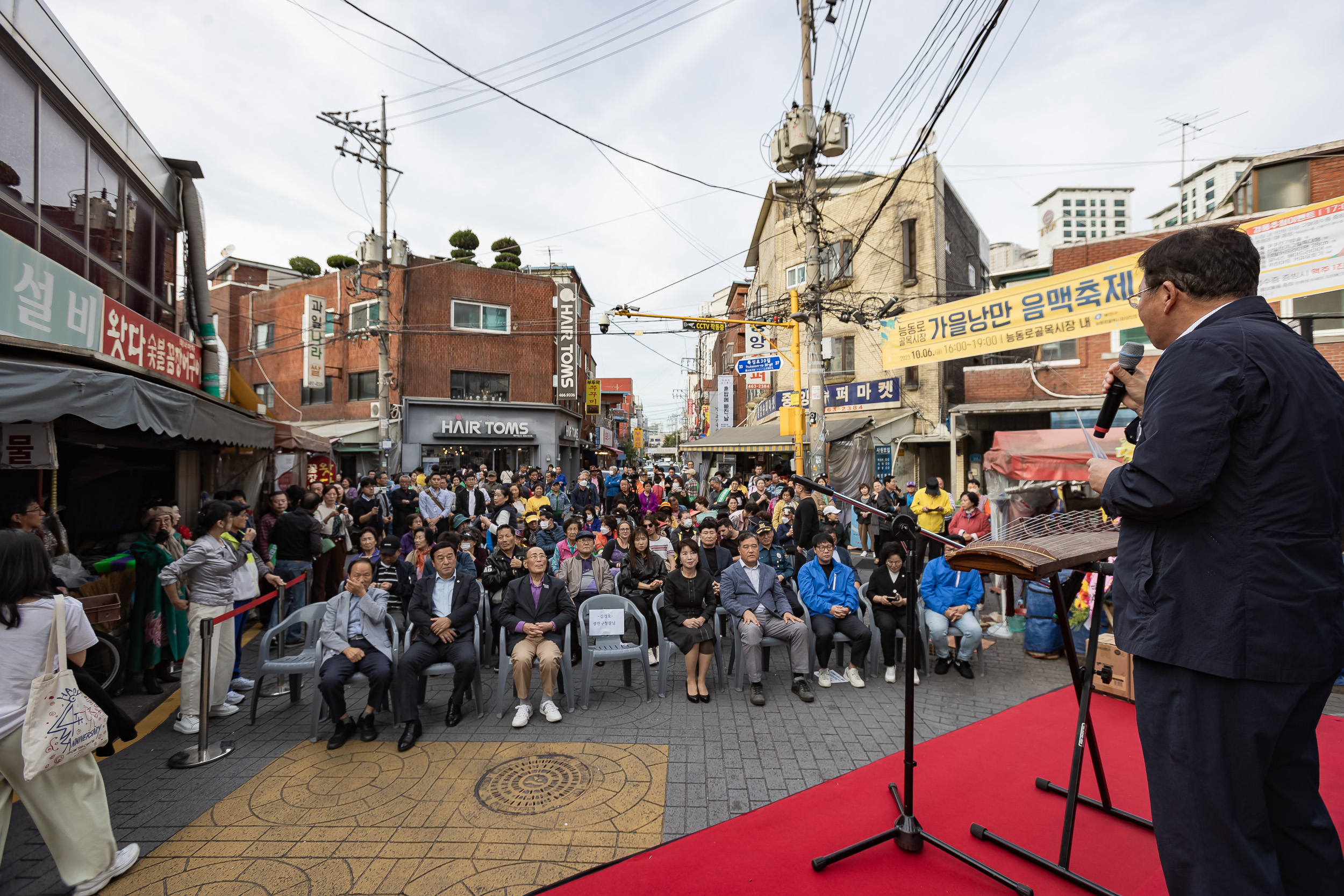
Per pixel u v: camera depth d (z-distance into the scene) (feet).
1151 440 5.59
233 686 18.04
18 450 16.76
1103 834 10.19
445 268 77.77
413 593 16.84
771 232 86.38
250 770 13.28
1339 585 5.32
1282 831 5.69
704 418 155.94
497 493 35.40
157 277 30.50
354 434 70.23
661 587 22.20
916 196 64.75
